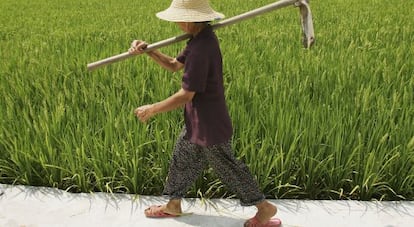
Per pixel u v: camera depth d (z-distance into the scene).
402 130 3.77
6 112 4.34
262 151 3.59
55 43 7.15
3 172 3.87
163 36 7.40
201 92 2.82
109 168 3.67
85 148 3.84
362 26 7.96
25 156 3.69
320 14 9.64
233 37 7.20
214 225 3.26
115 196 3.60
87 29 8.62
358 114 4.17
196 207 3.46
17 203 3.52
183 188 3.18
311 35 2.74
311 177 3.59
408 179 3.55
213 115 2.85
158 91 4.60
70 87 5.08
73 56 6.05
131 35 7.61
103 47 6.54
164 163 3.65
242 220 3.31
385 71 4.91
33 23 9.92
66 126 3.97
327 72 5.07
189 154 3.03
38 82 5.04
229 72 5.21
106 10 12.19
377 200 3.53
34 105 4.45
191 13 2.70
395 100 4.08
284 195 3.59
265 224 3.17
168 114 4.05
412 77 4.80
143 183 3.65
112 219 3.35
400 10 9.94
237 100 4.18
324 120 3.91
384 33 7.14
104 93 4.81
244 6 11.46
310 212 3.38
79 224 3.30
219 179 3.30
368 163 3.46
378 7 10.56
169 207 3.28
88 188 3.69
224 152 2.95
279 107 4.02
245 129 3.87
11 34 8.61
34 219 3.35
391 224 3.26
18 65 5.77
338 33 7.22
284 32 7.35
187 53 2.77
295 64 5.41
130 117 3.91
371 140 3.66
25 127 3.93
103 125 4.03
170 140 3.67
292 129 3.77
